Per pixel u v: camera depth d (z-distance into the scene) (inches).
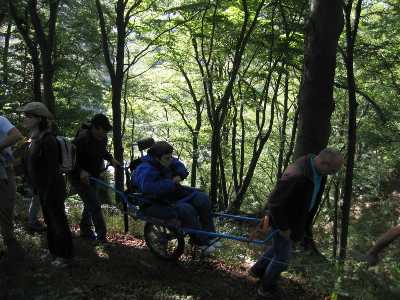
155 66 725.3
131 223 338.6
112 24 577.9
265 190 833.5
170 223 232.4
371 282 201.9
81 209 366.3
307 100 283.7
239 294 215.9
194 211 233.3
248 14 457.7
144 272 232.8
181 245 238.8
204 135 743.1
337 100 595.2
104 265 237.3
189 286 219.0
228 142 753.6
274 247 205.8
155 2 555.2
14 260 219.3
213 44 557.3
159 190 231.1
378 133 481.7
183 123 806.5
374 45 421.1
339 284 199.5
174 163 248.2
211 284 223.9
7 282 202.5
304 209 190.4
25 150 225.3
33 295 195.2
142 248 274.1
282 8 456.1
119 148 387.2
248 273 234.7
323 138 284.8
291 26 465.4
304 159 190.5
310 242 279.4
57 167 214.4
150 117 840.9
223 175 593.0
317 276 209.6
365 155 545.0
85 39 607.8
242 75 558.6
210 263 253.0
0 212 218.4
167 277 229.5
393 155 524.7
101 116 260.7
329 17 274.7
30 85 571.8
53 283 208.7
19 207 339.3
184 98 796.6
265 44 509.4
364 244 297.1
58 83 648.4
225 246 273.1
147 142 270.8
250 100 569.9
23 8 447.2
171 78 764.6
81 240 277.1
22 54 586.9
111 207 376.5
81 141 260.7
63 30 602.2
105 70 716.7
